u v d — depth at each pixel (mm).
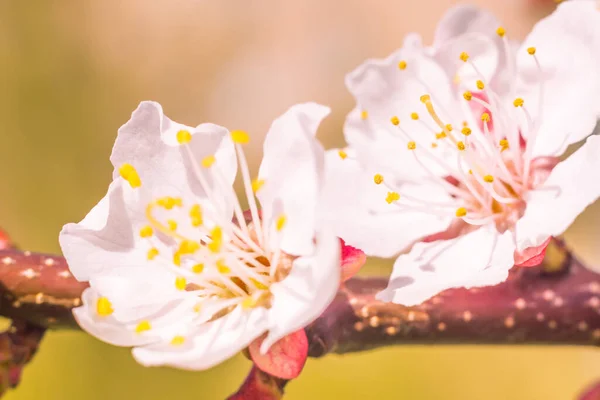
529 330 214
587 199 202
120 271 201
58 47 479
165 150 203
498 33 214
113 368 302
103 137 464
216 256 201
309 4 588
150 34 547
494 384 333
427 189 214
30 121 441
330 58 574
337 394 319
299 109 198
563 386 334
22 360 209
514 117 214
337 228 210
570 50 211
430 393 325
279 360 197
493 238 208
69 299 210
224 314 201
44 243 400
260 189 200
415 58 218
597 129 224
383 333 213
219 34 576
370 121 217
